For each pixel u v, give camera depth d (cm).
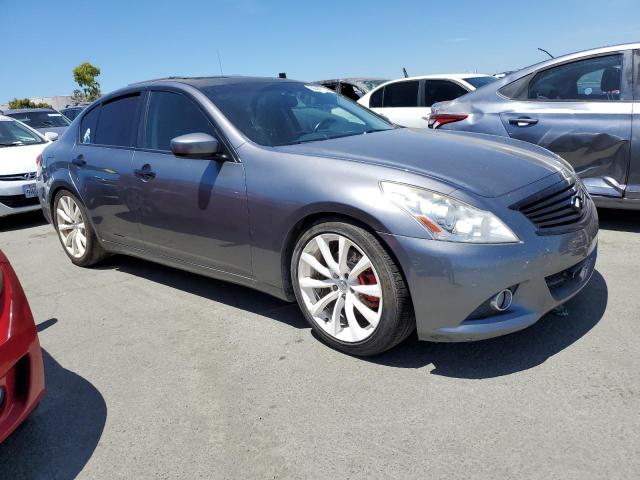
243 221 305
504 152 300
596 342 272
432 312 245
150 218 366
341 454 210
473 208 240
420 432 218
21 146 746
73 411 255
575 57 450
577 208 273
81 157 427
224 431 230
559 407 224
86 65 5122
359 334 271
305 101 380
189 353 300
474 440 210
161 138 366
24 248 569
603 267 370
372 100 860
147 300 385
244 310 352
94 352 312
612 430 208
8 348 205
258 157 303
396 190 251
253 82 386
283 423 232
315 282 286
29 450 230
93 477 211
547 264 246
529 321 245
